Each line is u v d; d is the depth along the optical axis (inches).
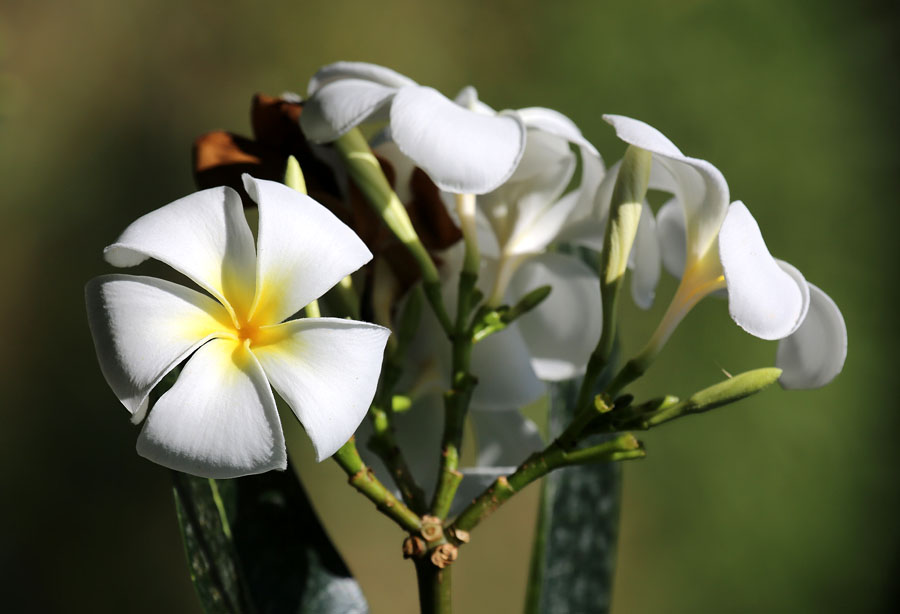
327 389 30.7
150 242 30.9
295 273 31.0
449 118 32.0
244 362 30.8
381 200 33.2
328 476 97.9
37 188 109.0
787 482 100.2
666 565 98.3
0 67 107.6
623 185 32.6
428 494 34.9
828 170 110.0
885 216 108.3
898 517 99.7
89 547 97.8
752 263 31.4
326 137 32.9
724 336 101.7
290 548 33.6
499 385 34.9
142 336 30.8
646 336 101.3
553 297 35.3
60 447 101.5
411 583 96.9
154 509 100.4
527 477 32.5
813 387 32.6
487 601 96.4
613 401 32.7
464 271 33.6
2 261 106.4
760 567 98.4
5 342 104.3
